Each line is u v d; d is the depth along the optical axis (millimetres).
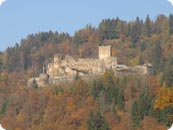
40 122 127938
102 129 121188
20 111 130250
